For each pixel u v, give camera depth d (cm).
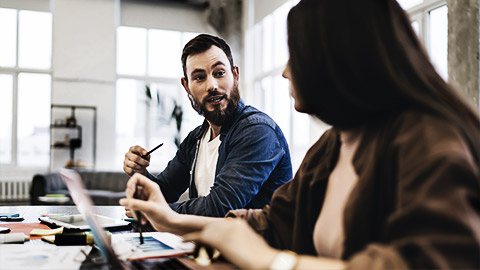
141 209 98
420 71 60
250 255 57
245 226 63
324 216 83
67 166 733
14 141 746
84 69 772
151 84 823
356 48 60
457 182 48
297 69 68
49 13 766
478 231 46
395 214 51
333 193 83
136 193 103
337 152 87
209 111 153
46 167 755
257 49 796
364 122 69
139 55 819
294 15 68
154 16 826
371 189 64
